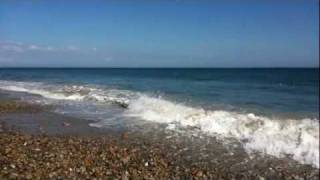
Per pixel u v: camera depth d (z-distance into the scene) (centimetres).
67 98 2759
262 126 1573
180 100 2588
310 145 1306
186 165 1109
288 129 1512
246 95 3412
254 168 1104
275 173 1069
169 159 1161
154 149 1266
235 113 1875
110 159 1115
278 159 1188
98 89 3381
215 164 1128
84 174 953
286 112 2266
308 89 4297
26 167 956
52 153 1121
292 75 8750
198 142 1373
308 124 1596
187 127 1636
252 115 1794
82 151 1178
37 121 1745
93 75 7700
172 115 1867
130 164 1083
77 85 3891
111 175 968
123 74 8756
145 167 1066
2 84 3762
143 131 1552
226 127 1584
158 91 3406
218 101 2731
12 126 1599
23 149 1145
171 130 1576
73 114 1997
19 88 3425
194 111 1920
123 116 1931
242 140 1405
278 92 3888
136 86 4084
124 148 1259
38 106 2275
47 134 1451
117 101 2500
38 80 4934
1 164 960
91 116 1933
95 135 1462
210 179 1006
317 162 1159
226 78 7012
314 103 2897
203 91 3678
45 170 951
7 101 2433
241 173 1061
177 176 1011
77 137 1409
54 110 2141
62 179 898
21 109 2123
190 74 9281
